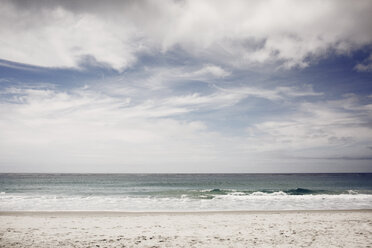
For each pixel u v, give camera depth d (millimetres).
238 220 11773
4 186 42625
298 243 7430
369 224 10664
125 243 7438
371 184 48312
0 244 7227
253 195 26547
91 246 7082
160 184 48688
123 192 30719
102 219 12078
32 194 28734
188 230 9430
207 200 21938
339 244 7301
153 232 9055
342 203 19766
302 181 63000
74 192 31078
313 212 14766
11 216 13016
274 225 10461
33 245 7148
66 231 9195
